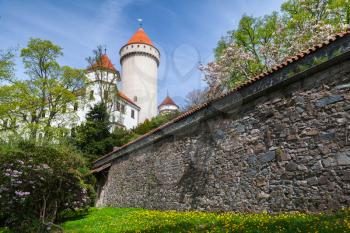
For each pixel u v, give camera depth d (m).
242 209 9.99
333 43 7.89
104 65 39.53
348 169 7.18
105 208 18.64
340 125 7.57
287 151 8.83
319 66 8.20
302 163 8.31
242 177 10.30
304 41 20.17
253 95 10.27
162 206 14.73
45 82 26.98
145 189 16.73
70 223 13.16
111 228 10.33
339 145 7.50
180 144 14.39
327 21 21.55
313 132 8.20
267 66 23.06
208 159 12.24
